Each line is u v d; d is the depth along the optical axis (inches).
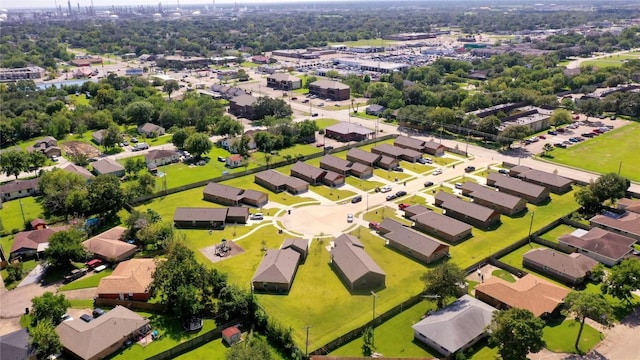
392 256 4500.5
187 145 7062.0
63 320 3528.5
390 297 3868.1
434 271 3654.0
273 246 4658.0
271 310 3695.9
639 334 3363.7
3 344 3112.7
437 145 7308.1
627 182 5349.4
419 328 3368.6
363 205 5585.6
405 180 6343.5
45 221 5152.6
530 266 4276.6
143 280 3887.8
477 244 4702.3
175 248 4015.8
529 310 3417.8
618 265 3836.1
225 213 5123.0
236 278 4111.7
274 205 5595.5
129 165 6407.5
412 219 5142.7
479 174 6491.1
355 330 3408.0
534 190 5649.6
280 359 3186.5
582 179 6254.9
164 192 5905.5
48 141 7618.1
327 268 4301.2
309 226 5078.7
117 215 5359.3
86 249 4414.4
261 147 7583.7
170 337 3398.1
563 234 4859.7
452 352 3132.4
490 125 7834.6
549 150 7273.6
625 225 4781.0
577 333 3385.8
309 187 6141.7
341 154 7460.6
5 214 5374.0
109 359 3176.7
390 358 3080.7
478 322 3348.9
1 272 4256.9
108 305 3752.5
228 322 3538.4
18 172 6210.6
